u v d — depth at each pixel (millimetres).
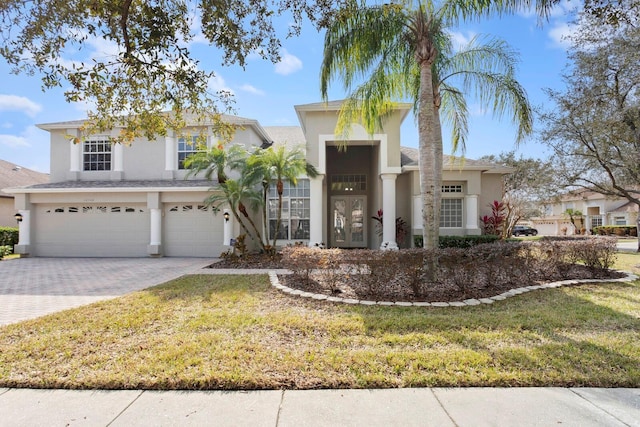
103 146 17219
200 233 16000
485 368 3863
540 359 4070
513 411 3137
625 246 20766
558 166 13586
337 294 7461
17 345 4703
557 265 8953
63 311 6434
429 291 7406
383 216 14875
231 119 15945
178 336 4938
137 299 7238
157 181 16641
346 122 10727
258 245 16094
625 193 12656
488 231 16062
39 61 5289
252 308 6465
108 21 5375
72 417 3105
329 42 8766
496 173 16672
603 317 5711
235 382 3619
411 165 15352
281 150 13062
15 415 3135
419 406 3230
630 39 10266
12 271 11711
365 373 3793
